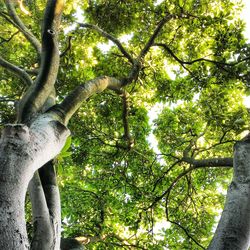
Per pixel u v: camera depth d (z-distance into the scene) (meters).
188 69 9.24
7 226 1.94
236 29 8.39
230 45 8.30
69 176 10.04
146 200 9.68
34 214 3.02
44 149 2.70
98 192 9.86
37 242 2.87
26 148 2.50
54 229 3.06
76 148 10.06
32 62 9.52
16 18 7.71
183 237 9.82
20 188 2.21
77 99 4.04
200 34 9.45
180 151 10.23
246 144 3.37
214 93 9.04
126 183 9.92
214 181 10.33
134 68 7.98
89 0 9.72
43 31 4.13
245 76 8.27
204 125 9.99
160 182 9.88
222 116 8.28
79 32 9.77
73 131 9.88
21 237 1.96
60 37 9.84
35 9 9.73
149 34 10.04
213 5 9.22
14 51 9.76
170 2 9.32
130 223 9.71
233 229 2.61
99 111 10.19
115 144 10.39
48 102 4.50
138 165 10.13
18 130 2.55
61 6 4.30
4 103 9.00
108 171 10.07
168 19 8.65
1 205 2.03
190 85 9.35
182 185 10.14
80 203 9.40
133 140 9.82
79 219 9.28
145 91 10.41
